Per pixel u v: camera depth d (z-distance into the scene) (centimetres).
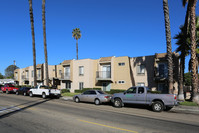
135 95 1380
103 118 979
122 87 2577
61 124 815
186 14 1748
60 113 1120
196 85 1548
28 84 4572
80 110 1272
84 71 3019
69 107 1427
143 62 2448
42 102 1767
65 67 3403
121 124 834
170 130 739
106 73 2761
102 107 1490
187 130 746
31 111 1185
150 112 1249
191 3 1484
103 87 2827
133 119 966
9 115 1036
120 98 1462
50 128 741
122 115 1095
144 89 1362
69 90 3177
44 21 2772
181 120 967
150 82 2364
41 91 2308
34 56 2975
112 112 1212
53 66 3900
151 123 870
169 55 1571
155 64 2308
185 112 1262
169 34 1573
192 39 1518
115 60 2694
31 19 2934
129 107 1499
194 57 1530
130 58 2580
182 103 1516
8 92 3133
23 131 695
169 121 930
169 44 1573
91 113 1146
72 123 838
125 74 2564
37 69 4178
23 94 2672
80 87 3061
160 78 2216
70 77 3197
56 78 3634
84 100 1773
